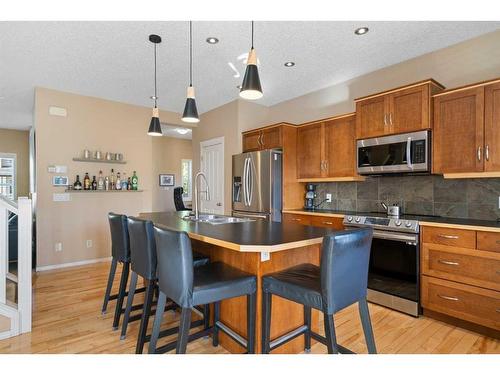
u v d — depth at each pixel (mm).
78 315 2576
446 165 2604
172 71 3521
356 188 3777
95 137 4488
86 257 4371
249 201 4250
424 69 3125
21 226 2254
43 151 4055
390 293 2758
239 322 1917
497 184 2609
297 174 4203
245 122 4754
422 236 2557
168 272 1563
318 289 1450
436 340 2154
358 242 1494
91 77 3707
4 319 2170
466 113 2488
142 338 1881
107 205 4590
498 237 2123
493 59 2668
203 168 5430
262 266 1740
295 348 1974
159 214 3188
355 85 3773
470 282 2264
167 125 5578
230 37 2742
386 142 3021
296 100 4574
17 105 4910
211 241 1689
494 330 2191
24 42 2803
